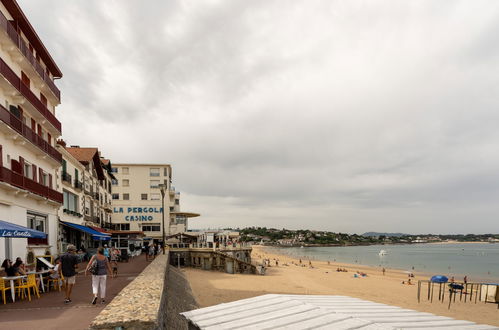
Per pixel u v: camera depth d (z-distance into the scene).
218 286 29.64
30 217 21.20
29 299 10.84
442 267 75.62
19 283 11.01
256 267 42.94
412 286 37.84
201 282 31.58
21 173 19.64
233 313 5.45
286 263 73.00
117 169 68.88
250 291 27.59
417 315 5.33
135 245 42.00
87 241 35.38
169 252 42.41
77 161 32.66
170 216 70.69
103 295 10.58
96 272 10.49
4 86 18.06
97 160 42.12
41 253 21.88
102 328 6.52
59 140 31.44
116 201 67.62
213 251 42.84
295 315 5.11
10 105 19.08
